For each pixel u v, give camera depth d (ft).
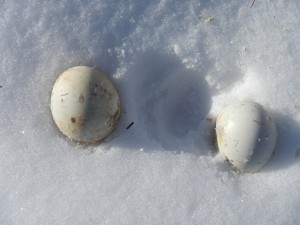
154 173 1.16
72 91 1.04
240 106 1.10
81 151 1.16
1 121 1.15
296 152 1.16
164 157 1.17
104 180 1.15
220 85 1.24
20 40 1.15
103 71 1.16
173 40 1.20
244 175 1.18
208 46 1.21
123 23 1.17
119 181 1.15
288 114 1.17
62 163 1.15
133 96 1.19
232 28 1.20
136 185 1.15
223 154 1.12
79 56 1.16
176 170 1.16
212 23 1.20
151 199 1.14
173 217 1.13
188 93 1.26
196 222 1.13
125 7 1.17
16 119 1.15
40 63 1.16
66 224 1.12
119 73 1.16
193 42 1.20
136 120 1.18
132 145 1.17
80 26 1.16
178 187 1.15
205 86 1.25
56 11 1.16
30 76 1.16
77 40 1.16
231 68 1.22
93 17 1.16
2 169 1.14
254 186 1.16
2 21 1.15
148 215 1.13
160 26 1.19
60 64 1.16
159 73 1.22
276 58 1.19
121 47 1.17
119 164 1.16
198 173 1.16
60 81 1.07
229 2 1.21
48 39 1.15
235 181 1.17
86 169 1.15
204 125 1.22
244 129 1.06
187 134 1.21
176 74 1.23
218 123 1.12
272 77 1.18
